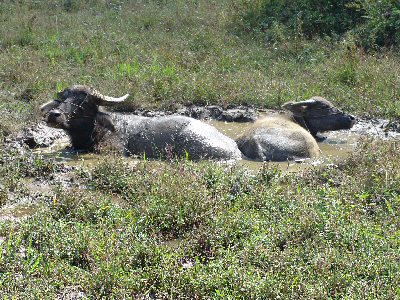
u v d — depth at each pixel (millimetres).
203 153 11562
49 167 10867
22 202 9523
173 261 7422
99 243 7637
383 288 6797
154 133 11945
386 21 19359
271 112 14805
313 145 11898
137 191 9523
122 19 23703
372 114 14672
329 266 7199
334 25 20609
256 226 8125
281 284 6816
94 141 12328
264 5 22188
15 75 16281
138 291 6965
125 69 17016
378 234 8016
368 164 10359
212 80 16188
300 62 18484
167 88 15539
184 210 8656
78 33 21375
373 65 17125
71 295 6871
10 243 7551
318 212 8359
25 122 13344
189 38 20594
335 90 15695
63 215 8734
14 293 6590
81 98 12109
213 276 7043
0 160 11008
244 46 19938
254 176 10102
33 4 26141
